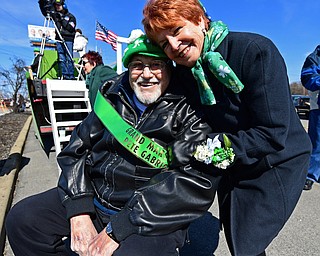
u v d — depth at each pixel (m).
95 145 1.82
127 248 1.42
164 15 1.37
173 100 1.70
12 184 3.99
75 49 7.16
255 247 1.51
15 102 33.66
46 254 1.77
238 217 1.61
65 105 5.95
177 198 1.47
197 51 1.46
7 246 2.57
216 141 1.44
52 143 7.12
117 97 1.80
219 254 2.40
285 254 2.38
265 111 1.39
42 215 1.72
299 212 3.15
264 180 1.56
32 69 7.16
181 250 2.45
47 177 4.68
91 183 1.82
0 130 11.21
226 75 1.40
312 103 3.70
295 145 1.57
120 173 1.67
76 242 1.60
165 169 1.63
